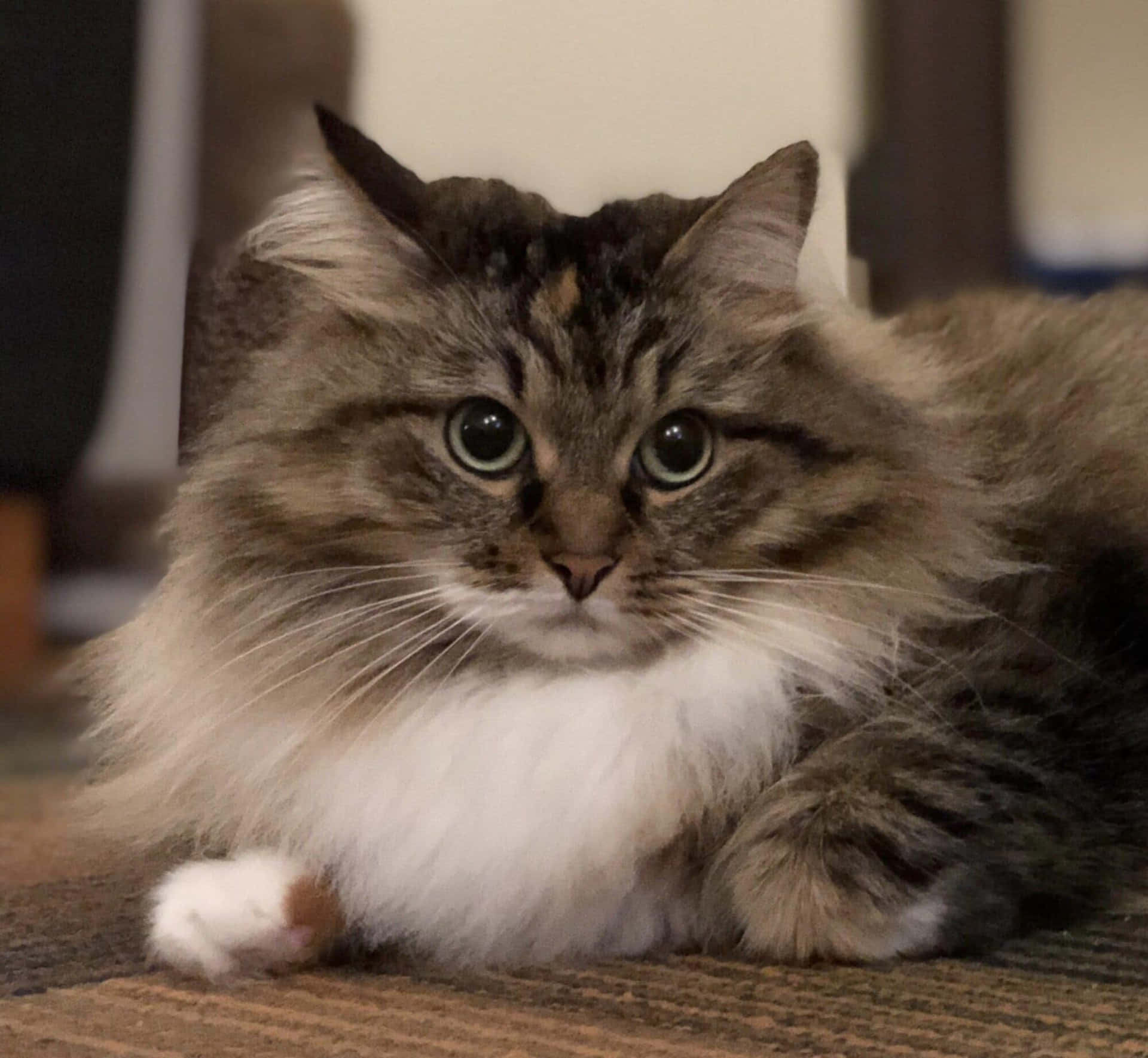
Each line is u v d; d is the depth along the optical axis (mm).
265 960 639
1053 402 732
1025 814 648
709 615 660
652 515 661
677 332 666
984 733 654
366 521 665
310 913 643
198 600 683
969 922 640
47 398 1186
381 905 658
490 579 656
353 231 675
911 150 1133
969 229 1126
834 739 659
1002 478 703
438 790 660
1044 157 1171
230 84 1173
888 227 1133
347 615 668
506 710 663
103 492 1298
